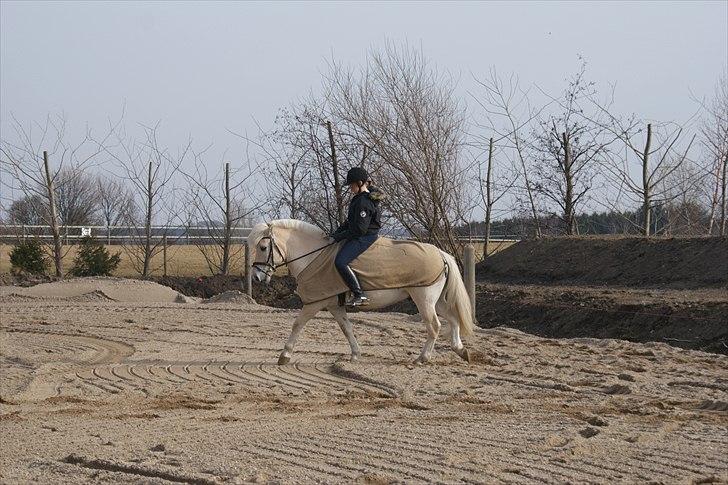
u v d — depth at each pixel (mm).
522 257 27359
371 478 7098
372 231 13750
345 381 12781
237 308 23672
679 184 31016
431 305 13789
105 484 7262
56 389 12461
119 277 31609
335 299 13898
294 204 31250
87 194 43625
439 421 9531
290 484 6980
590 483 6793
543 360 13984
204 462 7766
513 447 8023
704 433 8477
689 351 14633
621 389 11359
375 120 26109
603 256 24875
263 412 10531
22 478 7590
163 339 17750
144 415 10500
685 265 22125
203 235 35656
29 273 33844
